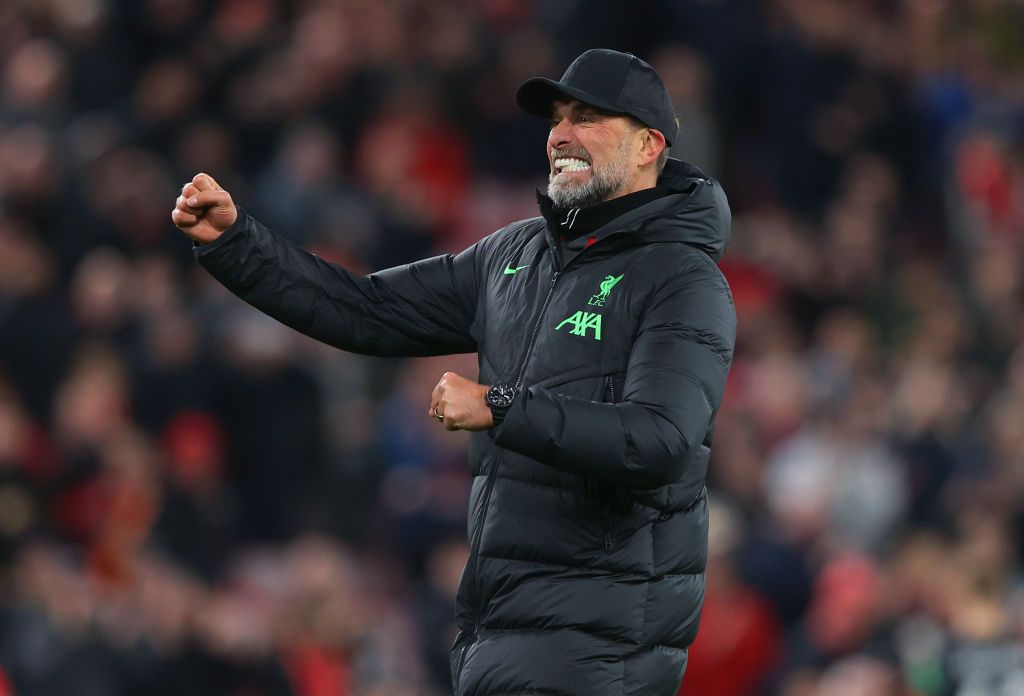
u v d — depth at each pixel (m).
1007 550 44.16
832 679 35.69
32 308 42.03
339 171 51.41
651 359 15.95
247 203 47.22
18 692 31.97
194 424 41.28
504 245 17.92
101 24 51.03
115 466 37.38
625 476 15.36
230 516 40.09
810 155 58.00
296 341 45.16
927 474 47.19
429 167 53.19
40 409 41.47
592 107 16.98
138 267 44.72
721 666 38.22
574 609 16.30
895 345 53.72
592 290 16.73
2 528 33.16
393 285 18.09
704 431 15.80
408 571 41.06
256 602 37.47
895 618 36.84
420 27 55.38
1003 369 53.88
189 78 49.19
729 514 41.12
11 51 51.25
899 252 57.19
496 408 15.23
